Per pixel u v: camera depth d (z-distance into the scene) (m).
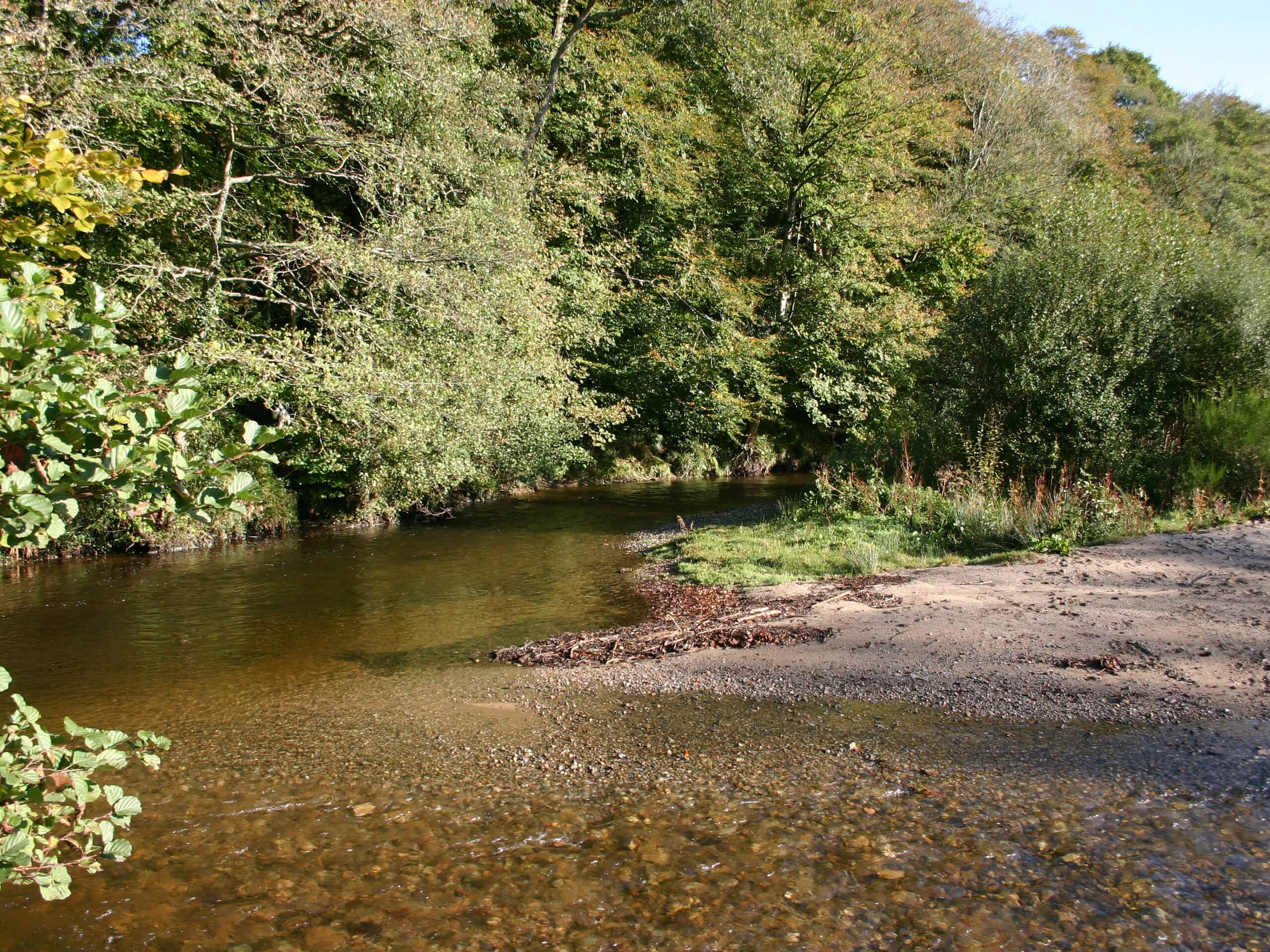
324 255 13.58
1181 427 14.42
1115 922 3.57
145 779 5.42
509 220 16.58
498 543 14.88
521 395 16.89
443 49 17.45
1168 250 15.46
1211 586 8.67
